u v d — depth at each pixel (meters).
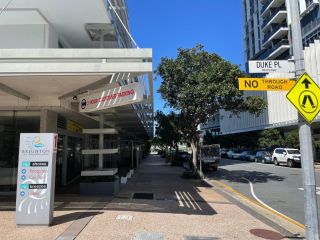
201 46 20.47
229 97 19.62
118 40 14.81
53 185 8.22
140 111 18.91
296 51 7.38
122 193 14.16
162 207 10.93
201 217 9.50
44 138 8.12
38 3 11.46
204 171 29.67
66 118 17.25
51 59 8.85
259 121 56.38
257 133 54.75
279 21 66.00
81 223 8.26
